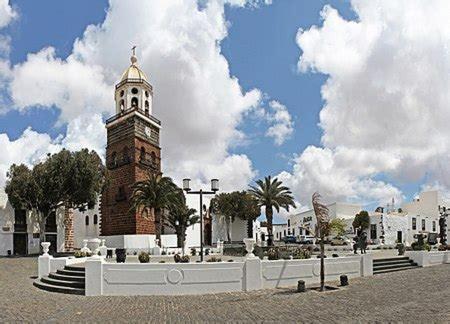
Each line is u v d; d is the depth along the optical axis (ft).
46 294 56.29
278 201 149.28
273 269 60.54
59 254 131.95
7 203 138.00
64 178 128.06
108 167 164.76
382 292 54.54
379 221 186.80
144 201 136.98
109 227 161.89
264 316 40.29
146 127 164.04
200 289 56.08
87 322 38.63
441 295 51.62
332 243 155.63
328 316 39.68
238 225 225.35
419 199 223.92
